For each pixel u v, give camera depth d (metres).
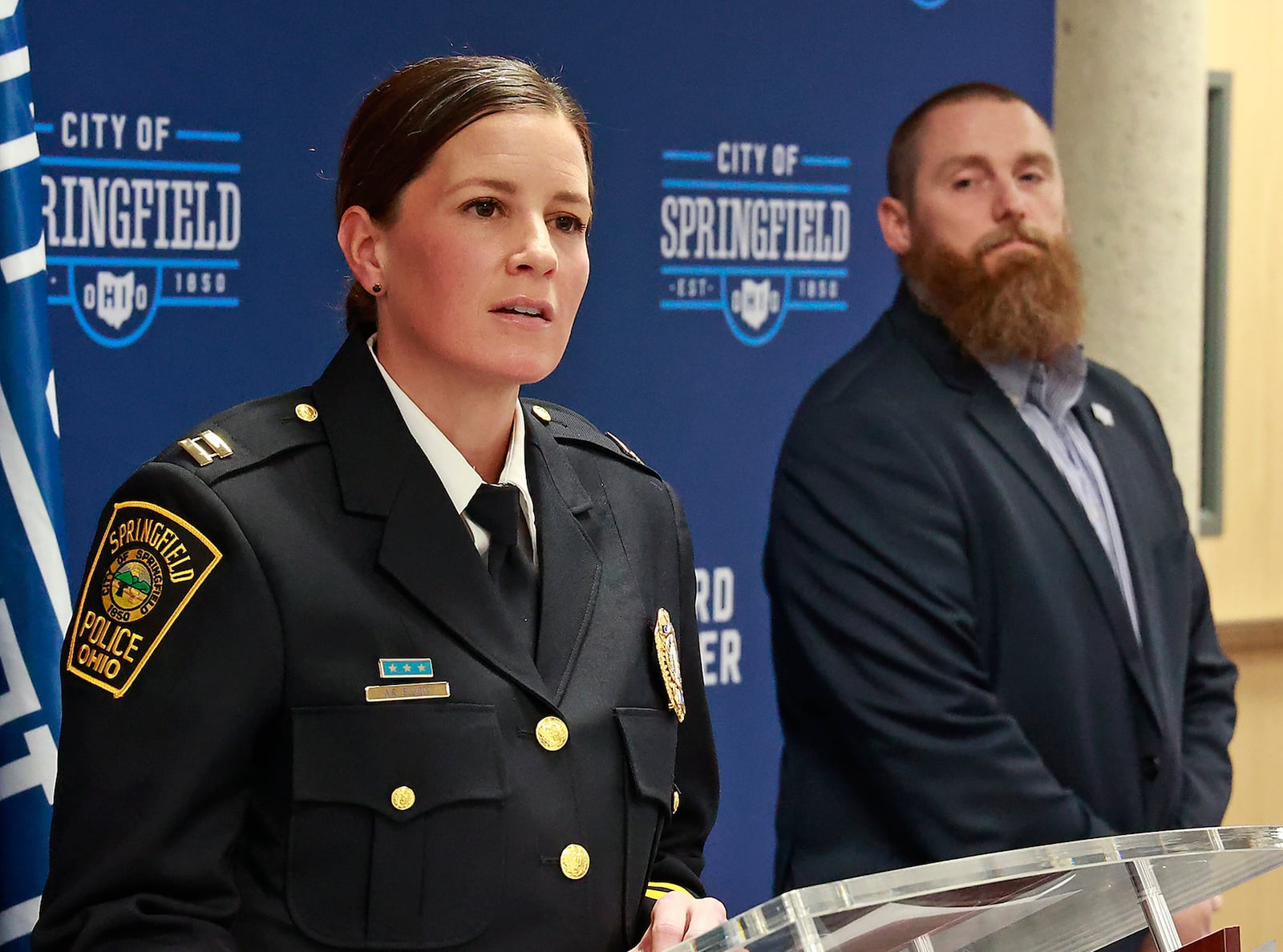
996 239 7.55
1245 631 10.80
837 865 7.13
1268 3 10.72
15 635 4.82
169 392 6.38
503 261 3.58
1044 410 7.53
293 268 6.59
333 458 3.72
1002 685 7.10
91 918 3.26
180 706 3.37
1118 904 3.25
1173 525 7.73
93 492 6.25
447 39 6.84
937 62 8.02
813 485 7.39
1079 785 7.13
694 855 4.27
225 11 6.38
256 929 3.41
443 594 3.63
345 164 3.81
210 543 3.47
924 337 7.51
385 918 3.42
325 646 3.49
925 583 6.98
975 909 2.93
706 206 7.48
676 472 7.49
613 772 3.74
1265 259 10.85
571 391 7.24
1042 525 7.20
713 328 7.53
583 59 7.16
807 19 7.65
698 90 7.43
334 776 3.42
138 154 6.27
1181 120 8.70
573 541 3.94
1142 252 8.67
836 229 7.78
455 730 3.52
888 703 6.94
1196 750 7.62
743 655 7.64
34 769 4.80
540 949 3.54
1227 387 10.81
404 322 3.72
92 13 6.15
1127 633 7.27
